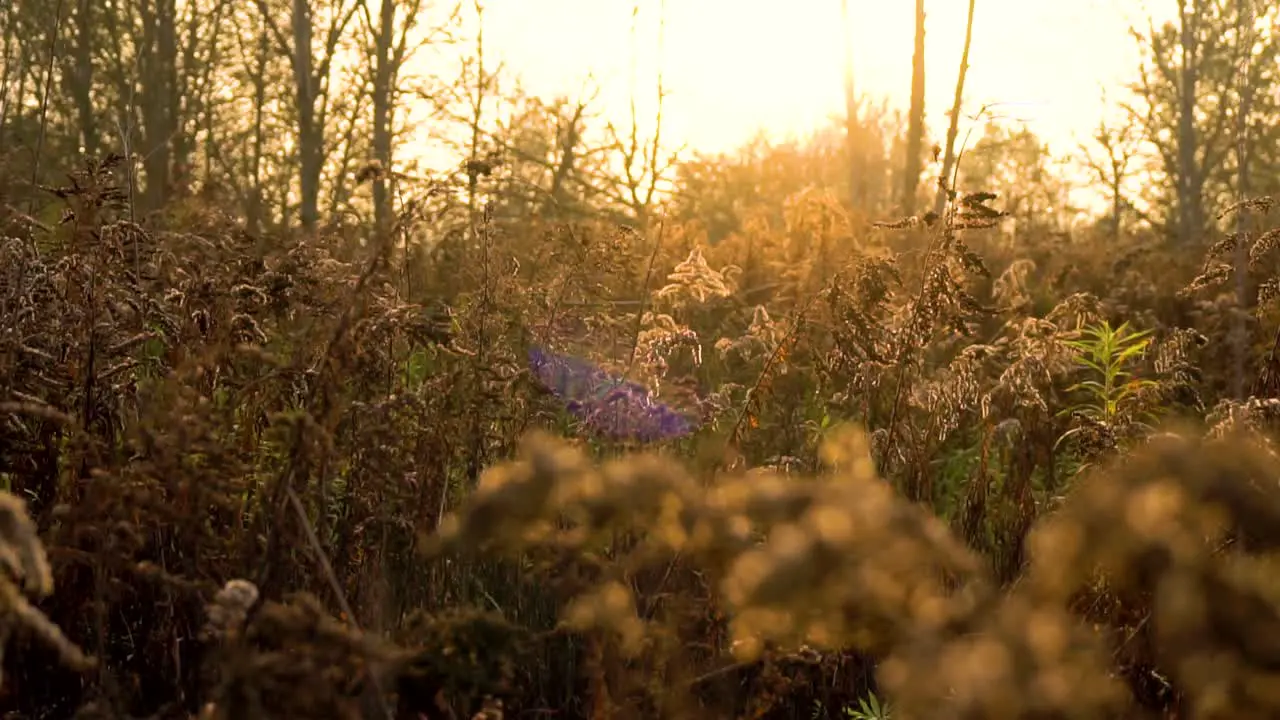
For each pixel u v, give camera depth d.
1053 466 4.29
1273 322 4.12
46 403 3.07
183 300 3.24
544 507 1.54
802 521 1.48
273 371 2.96
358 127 18.59
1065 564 1.36
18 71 9.62
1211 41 21.92
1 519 1.57
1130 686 2.36
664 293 5.93
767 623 1.52
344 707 1.88
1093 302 5.15
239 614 1.96
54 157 9.46
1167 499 1.33
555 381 4.20
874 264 4.00
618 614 1.93
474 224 4.35
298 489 2.64
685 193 17.70
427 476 3.19
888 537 1.38
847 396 4.40
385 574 2.90
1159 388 4.11
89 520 2.41
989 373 5.21
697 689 2.65
